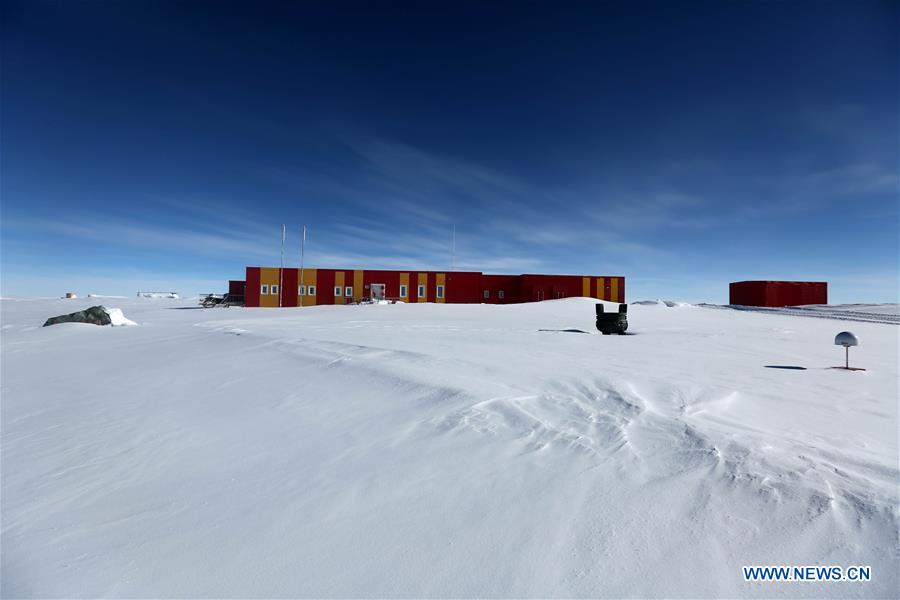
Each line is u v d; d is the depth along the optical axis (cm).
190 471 278
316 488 242
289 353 675
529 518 201
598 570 166
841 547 170
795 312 2888
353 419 358
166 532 208
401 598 158
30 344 1017
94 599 163
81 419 404
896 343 1088
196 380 542
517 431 308
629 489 221
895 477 220
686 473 234
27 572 181
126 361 731
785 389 467
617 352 771
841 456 249
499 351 727
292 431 339
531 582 162
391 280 3672
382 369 518
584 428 310
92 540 204
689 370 577
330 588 164
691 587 156
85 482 270
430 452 280
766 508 197
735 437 278
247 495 240
